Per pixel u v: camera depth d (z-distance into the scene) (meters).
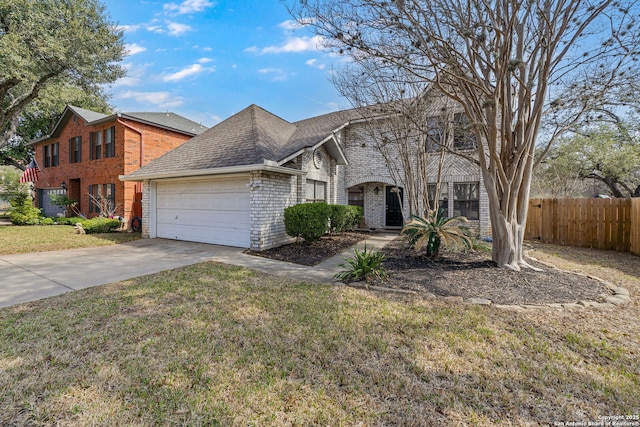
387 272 5.83
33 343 3.12
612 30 5.01
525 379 2.60
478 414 2.20
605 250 8.99
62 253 8.38
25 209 15.82
